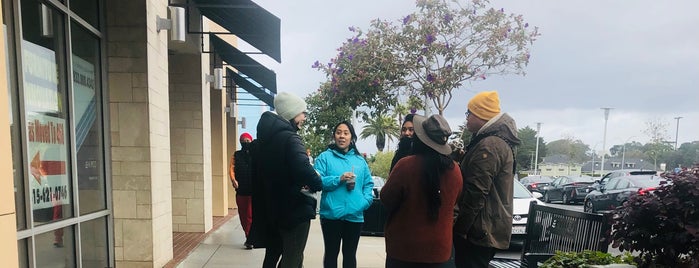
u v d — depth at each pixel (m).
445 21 6.84
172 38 5.07
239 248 6.48
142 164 4.67
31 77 3.39
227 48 9.07
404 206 2.69
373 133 39.78
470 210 2.96
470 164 3.01
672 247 2.94
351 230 3.96
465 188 2.96
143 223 4.70
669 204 2.94
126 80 4.63
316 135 24.19
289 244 3.42
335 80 7.35
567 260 3.23
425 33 6.88
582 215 3.59
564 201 20.53
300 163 3.26
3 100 2.17
